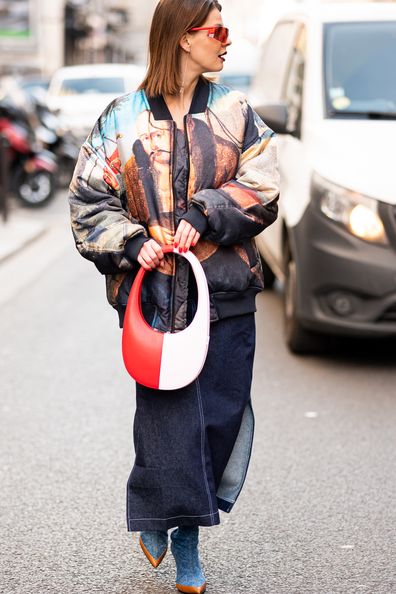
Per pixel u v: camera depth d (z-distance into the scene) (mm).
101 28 63781
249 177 4102
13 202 20375
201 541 4922
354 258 7586
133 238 4043
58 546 4871
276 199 4133
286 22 11016
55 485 5684
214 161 4070
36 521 5180
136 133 4078
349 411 7070
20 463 6039
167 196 4055
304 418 6914
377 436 6555
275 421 6852
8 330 9648
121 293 4199
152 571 4566
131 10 77125
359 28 9320
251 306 4211
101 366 8305
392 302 7547
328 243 7719
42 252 14742
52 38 52625
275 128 8852
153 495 4102
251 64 27594
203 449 4062
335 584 4449
